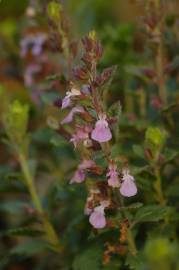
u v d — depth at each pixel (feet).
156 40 1.34
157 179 1.23
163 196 1.28
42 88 1.46
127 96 1.54
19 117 1.34
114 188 1.10
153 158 1.20
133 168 1.20
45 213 1.39
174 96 1.43
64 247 1.40
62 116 1.41
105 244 1.19
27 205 1.42
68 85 1.11
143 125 1.39
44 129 1.52
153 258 0.83
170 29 1.52
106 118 1.06
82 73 1.07
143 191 1.33
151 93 1.49
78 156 1.34
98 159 1.13
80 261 1.21
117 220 1.12
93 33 1.07
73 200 1.48
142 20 1.35
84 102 1.07
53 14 1.28
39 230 1.35
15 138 1.36
